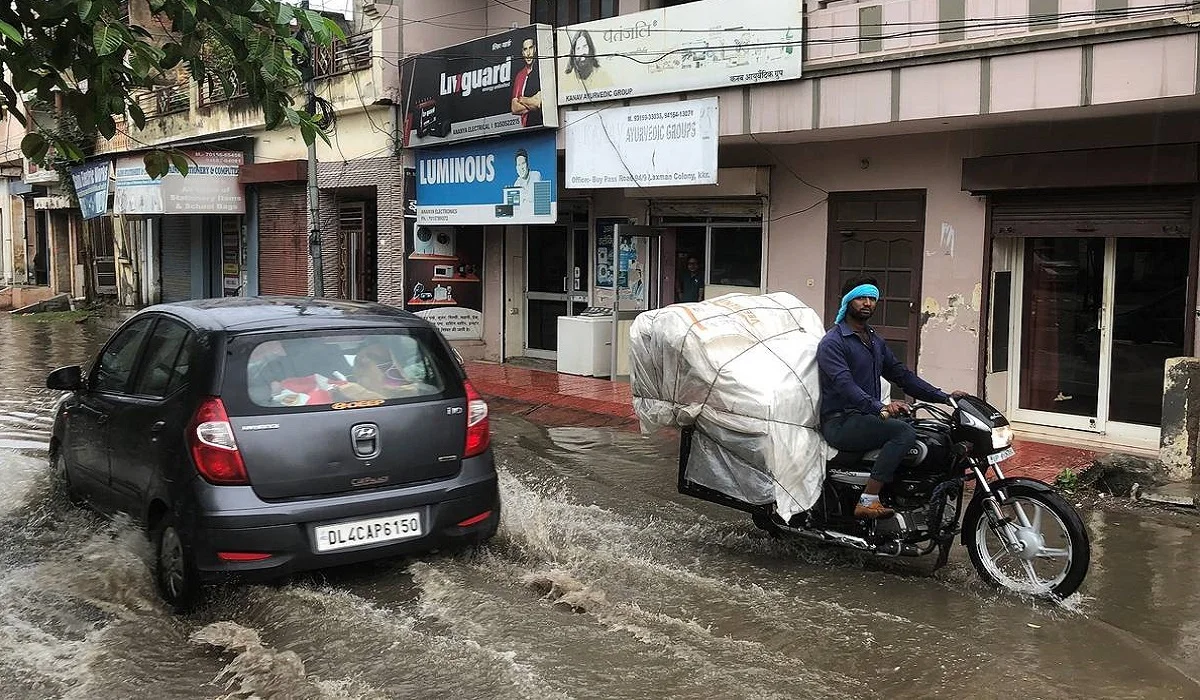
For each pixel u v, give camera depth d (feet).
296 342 17.04
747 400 18.12
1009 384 32.58
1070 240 30.91
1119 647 14.84
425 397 17.46
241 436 15.71
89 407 20.62
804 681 13.58
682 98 36.22
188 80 67.00
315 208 49.47
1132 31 24.94
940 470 17.72
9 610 16.60
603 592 17.02
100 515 20.40
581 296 47.37
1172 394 24.97
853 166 34.68
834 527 18.52
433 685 13.37
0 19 15.71
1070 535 16.39
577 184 40.60
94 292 88.84
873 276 34.58
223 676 13.85
